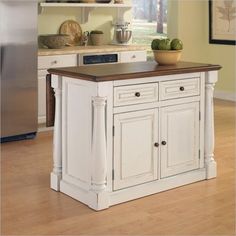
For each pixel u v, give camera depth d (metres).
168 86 4.68
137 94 4.48
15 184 4.91
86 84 4.38
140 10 9.13
